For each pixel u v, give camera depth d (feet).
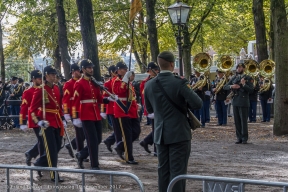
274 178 30.30
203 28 106.93
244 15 105.81
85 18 57.62
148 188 28.02
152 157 39.24
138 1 41.24
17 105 67.41
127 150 36.01
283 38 50.78
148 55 131.13
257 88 68.08
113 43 111.65
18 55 111.04
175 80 22.21
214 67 110.63
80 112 33.17
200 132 57.00
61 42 71.67
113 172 19.26
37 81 30.83
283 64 51.03
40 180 30.32
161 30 111.86
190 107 22.21
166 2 90.58
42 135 30.07
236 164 35.32
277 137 50.88
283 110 51.34
